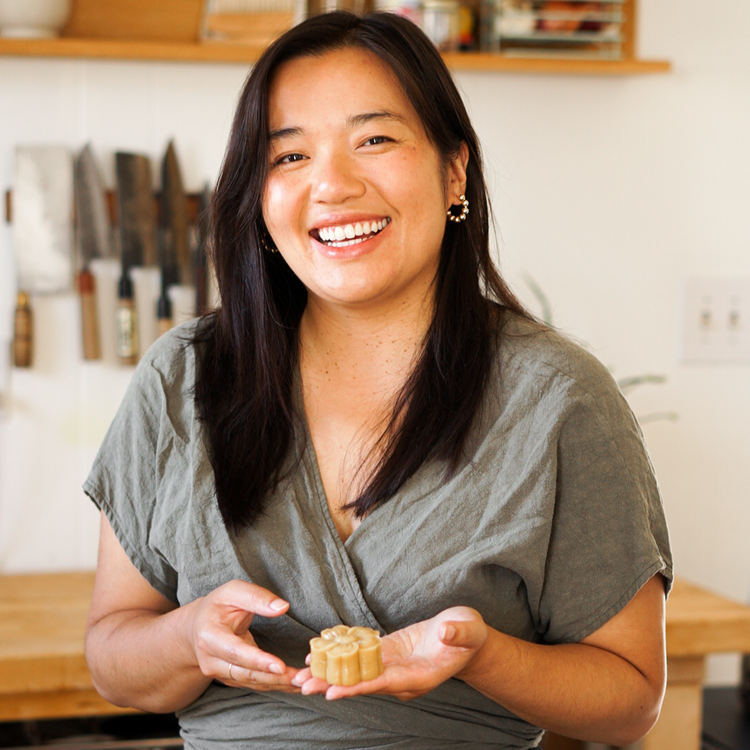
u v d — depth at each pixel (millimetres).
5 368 2234
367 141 1512
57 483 2260
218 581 1576
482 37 2260
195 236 2242
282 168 1563
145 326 2260
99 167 2229
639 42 2305
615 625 1557
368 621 1526
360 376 1598
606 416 1552
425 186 1530
